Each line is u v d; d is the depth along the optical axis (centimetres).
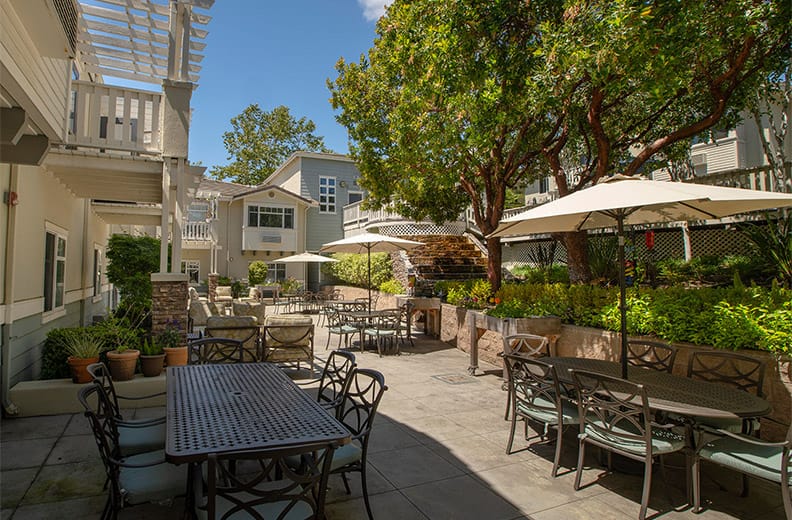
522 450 417
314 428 251
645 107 862
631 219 458
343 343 997
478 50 685
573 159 1111
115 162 650
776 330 427
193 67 705
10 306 492
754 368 420
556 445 401
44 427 461
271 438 234
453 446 423
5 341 488
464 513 309
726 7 538
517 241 1519
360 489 341
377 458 396
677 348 496
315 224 2447
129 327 685
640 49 528
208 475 199
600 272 1042
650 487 321
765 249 801
